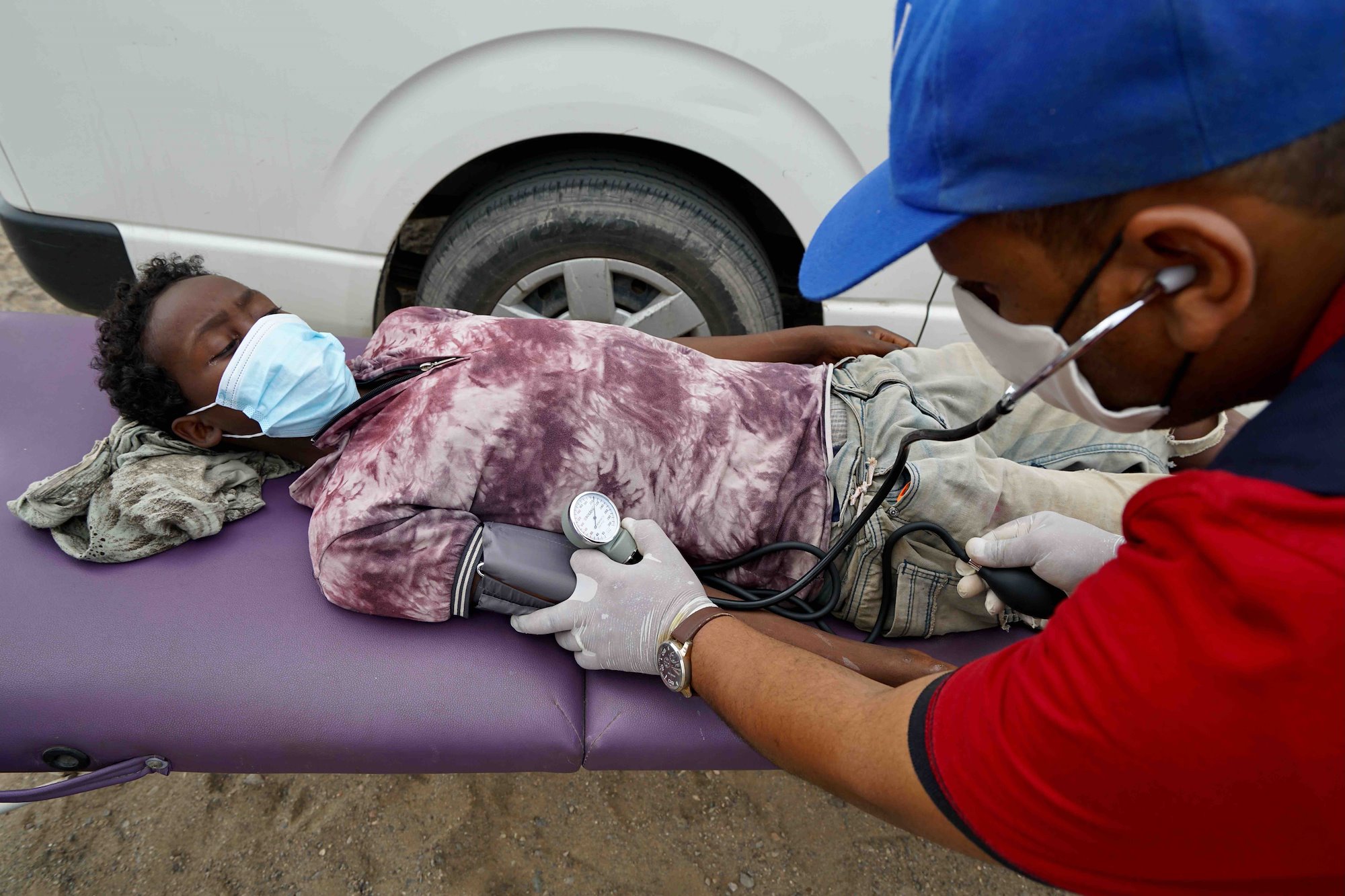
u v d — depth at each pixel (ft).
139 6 5.17
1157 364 2.10
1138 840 1.90
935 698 2.37
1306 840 1.73
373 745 4.17
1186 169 1.68
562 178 6.32
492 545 4.19
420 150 5.90
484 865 5.41
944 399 5.19
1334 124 1.57
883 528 4.61
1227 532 1.71
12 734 4.01
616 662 4.13
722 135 5.90
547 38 5.51
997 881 5.76
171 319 4.25
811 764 2.74
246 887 5.19
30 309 9.08
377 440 4.36
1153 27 1.61
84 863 5.20
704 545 4.73
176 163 5.82
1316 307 1.82
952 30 1.92
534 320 4.75
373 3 5.27
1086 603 2.01
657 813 5.82
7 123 5.61
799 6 5.37
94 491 4.58
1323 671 1.56
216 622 4.36
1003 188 1.94
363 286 6.50
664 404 4.65
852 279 2.30
